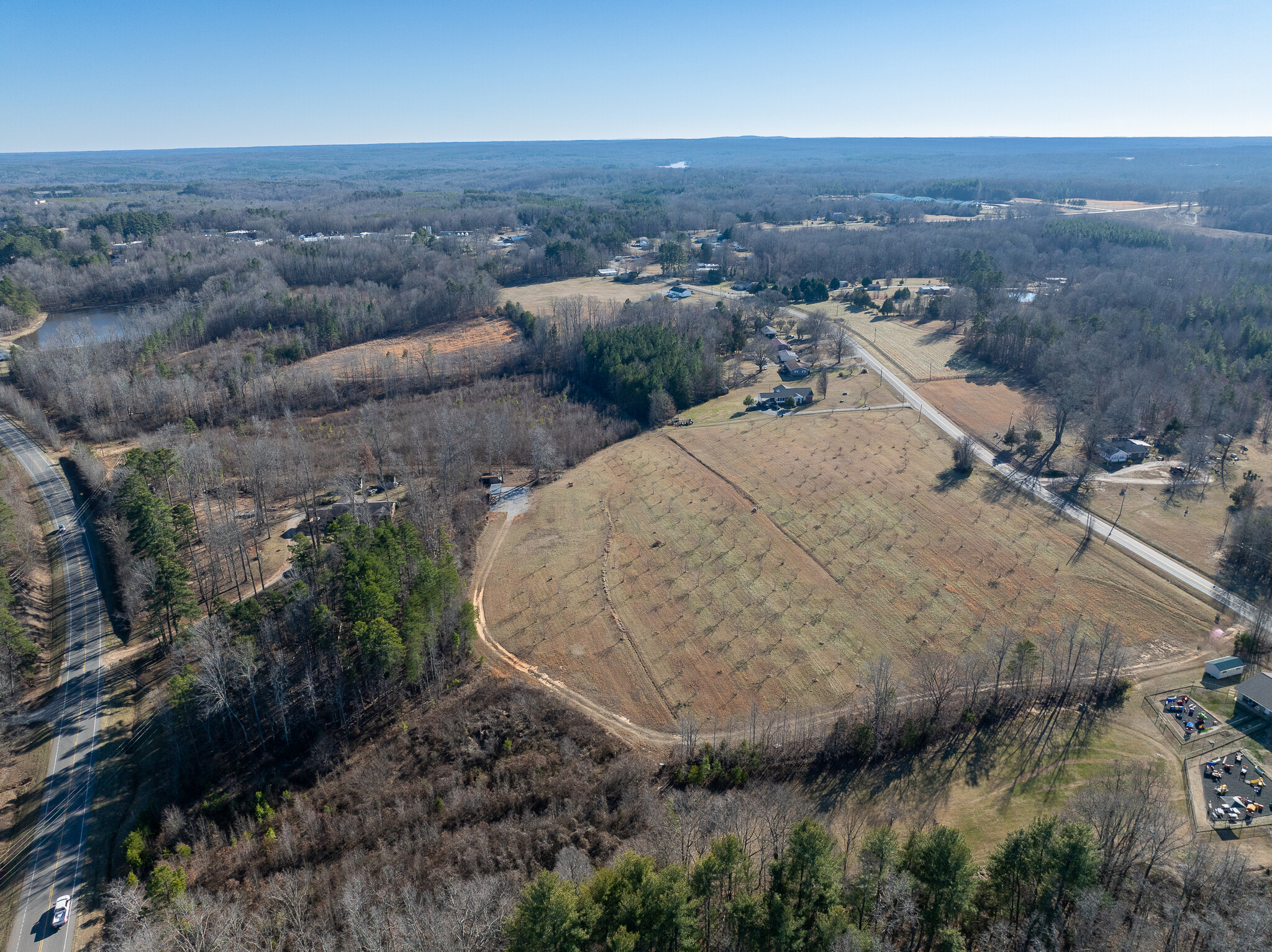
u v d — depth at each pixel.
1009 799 79.25
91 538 129.00
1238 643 99.88
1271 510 122.31
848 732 86.19
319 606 90.88
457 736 89.38
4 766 83.25
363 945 60.69
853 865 69.56
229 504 137.50
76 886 70.88
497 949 58.78
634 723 92.75
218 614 102.44
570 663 103.00
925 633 106.88
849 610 112.50
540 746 88.50
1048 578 118.44
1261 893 63.28
